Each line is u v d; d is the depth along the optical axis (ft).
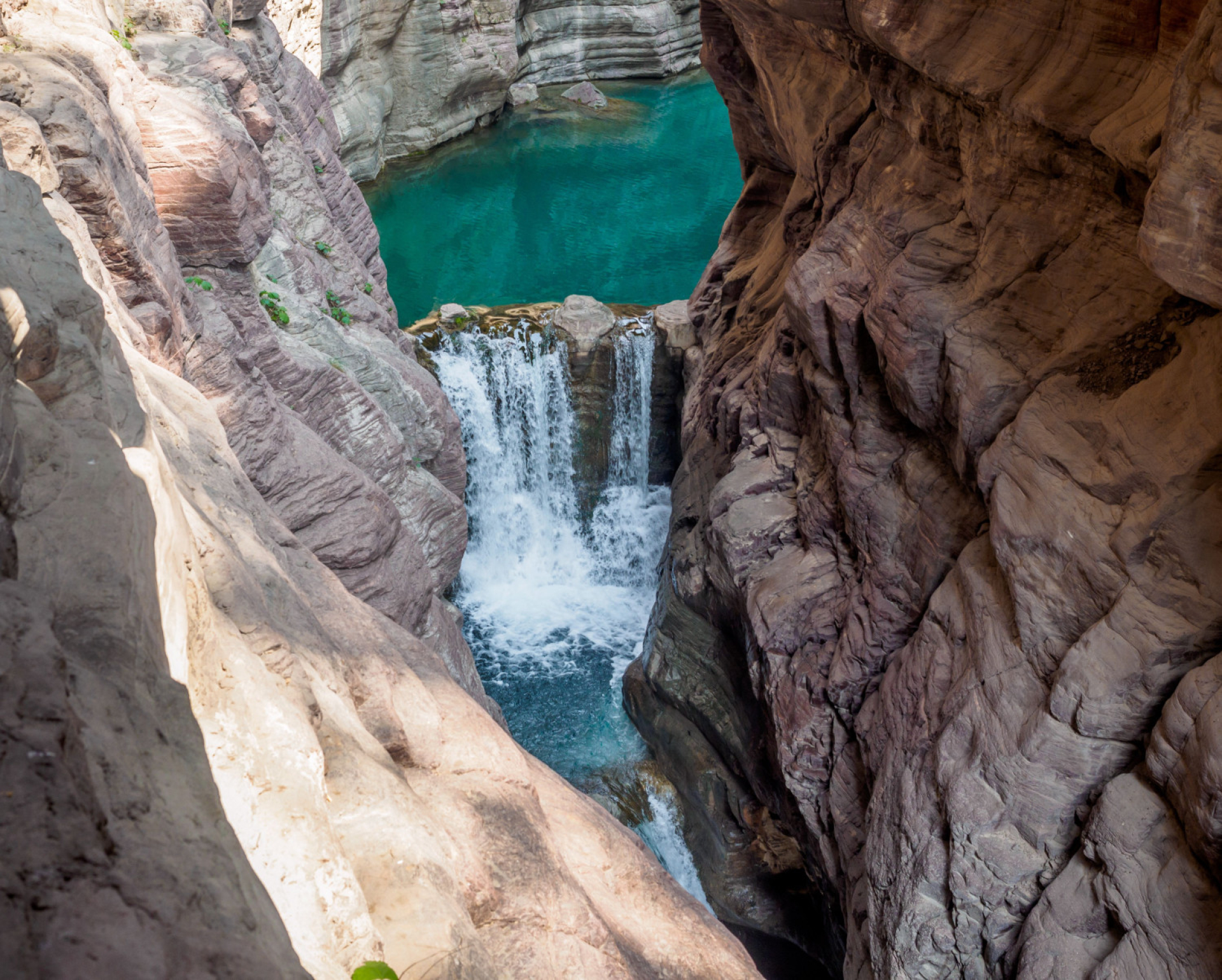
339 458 31.19
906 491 30.04
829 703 31.65
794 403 37.86
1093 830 21.22
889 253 30.30
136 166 24.77
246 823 10.14
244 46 43.14
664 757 43.80
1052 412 23.30
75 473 9.45
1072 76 22.81
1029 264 25.36
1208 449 19.44
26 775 6.11
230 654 12.19
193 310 27.07
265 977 6.66
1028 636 23.15
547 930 14.74
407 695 18.37
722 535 37.27
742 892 38.19
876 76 31.65
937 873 24.52
